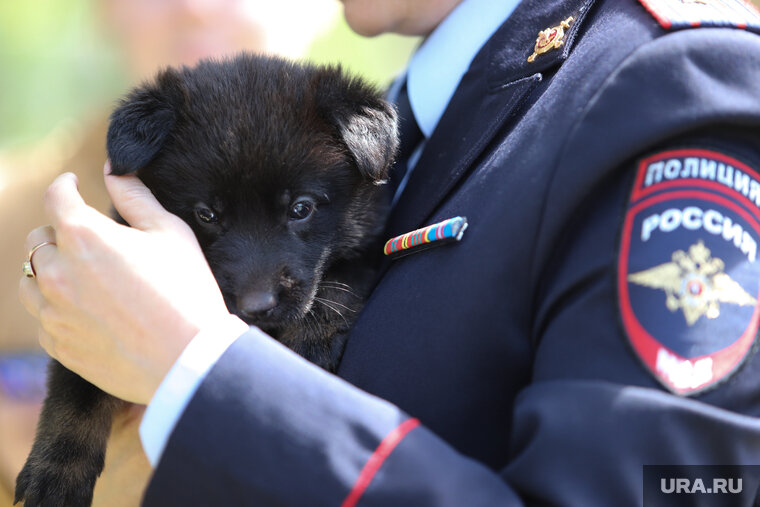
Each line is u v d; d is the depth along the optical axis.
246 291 2.64
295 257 2.78
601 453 1.56
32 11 11.04
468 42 2.61
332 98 2.82
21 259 3.71
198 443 1.69
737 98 1.72
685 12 1.89
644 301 1.63
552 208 1.77
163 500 1.71
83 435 2.58
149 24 4.66
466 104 2.36
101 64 7.88
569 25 2.17
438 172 2.34
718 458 1.58
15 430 3.57
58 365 2.69
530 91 2.17
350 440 1.67
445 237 2.01
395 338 2.05
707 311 1.61
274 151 2.70
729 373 1.60
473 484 1.63
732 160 1.71
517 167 1.92
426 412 1.97
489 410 1.93
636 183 1.71
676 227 1.65
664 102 1.72
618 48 1.86
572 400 1.62
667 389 1.59
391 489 1.62
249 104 2.80
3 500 3.56
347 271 2.96
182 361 1.79
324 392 1.74
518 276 1.85
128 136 2.53
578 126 1.79
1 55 10.98
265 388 1.73
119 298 1.92
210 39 4.68
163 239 2.12
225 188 2.70
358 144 2.64
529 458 1.64
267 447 1.66
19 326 3.65
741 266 1.64
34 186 3.86
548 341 1.75
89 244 1.99
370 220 2.99
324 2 5.41
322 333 2.73
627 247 1.67
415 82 2.77
